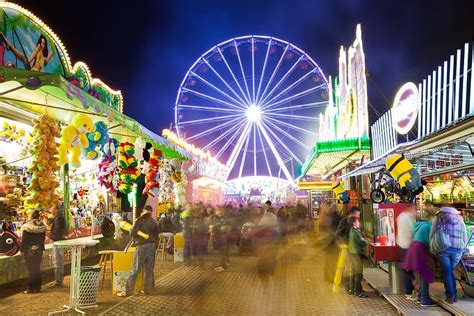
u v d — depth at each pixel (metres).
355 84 17.09
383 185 11.41
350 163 18.27
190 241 12.38
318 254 13.88
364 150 15.21
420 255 7.27
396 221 8.25
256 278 10.41
